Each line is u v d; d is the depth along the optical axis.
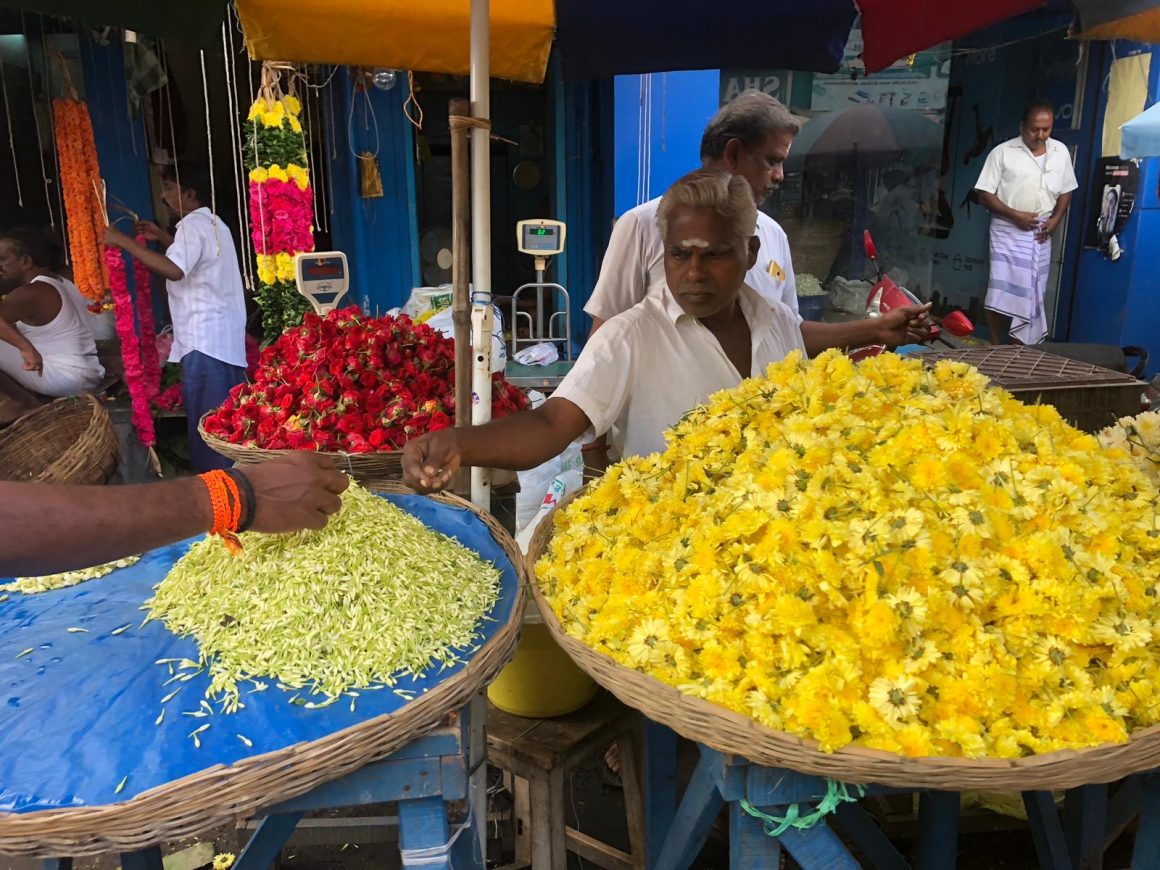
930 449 1.43
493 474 2.57
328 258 2.95
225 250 4.40
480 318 2.09
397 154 5.75
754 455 1.50
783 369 1.72
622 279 2.79
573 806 2.57
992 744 1.16
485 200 2.05
